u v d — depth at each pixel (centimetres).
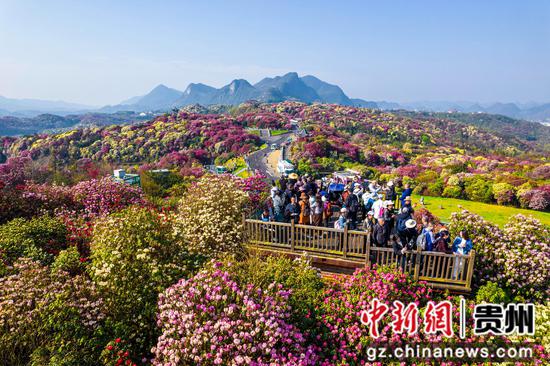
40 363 490
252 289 615
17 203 1188
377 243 810
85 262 812
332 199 1227
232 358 489
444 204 2497
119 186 1506
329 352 610
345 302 690
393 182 1184
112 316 630
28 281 621
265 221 945
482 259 881
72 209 1309
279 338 540
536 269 823
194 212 1052
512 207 2433
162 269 712
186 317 527
